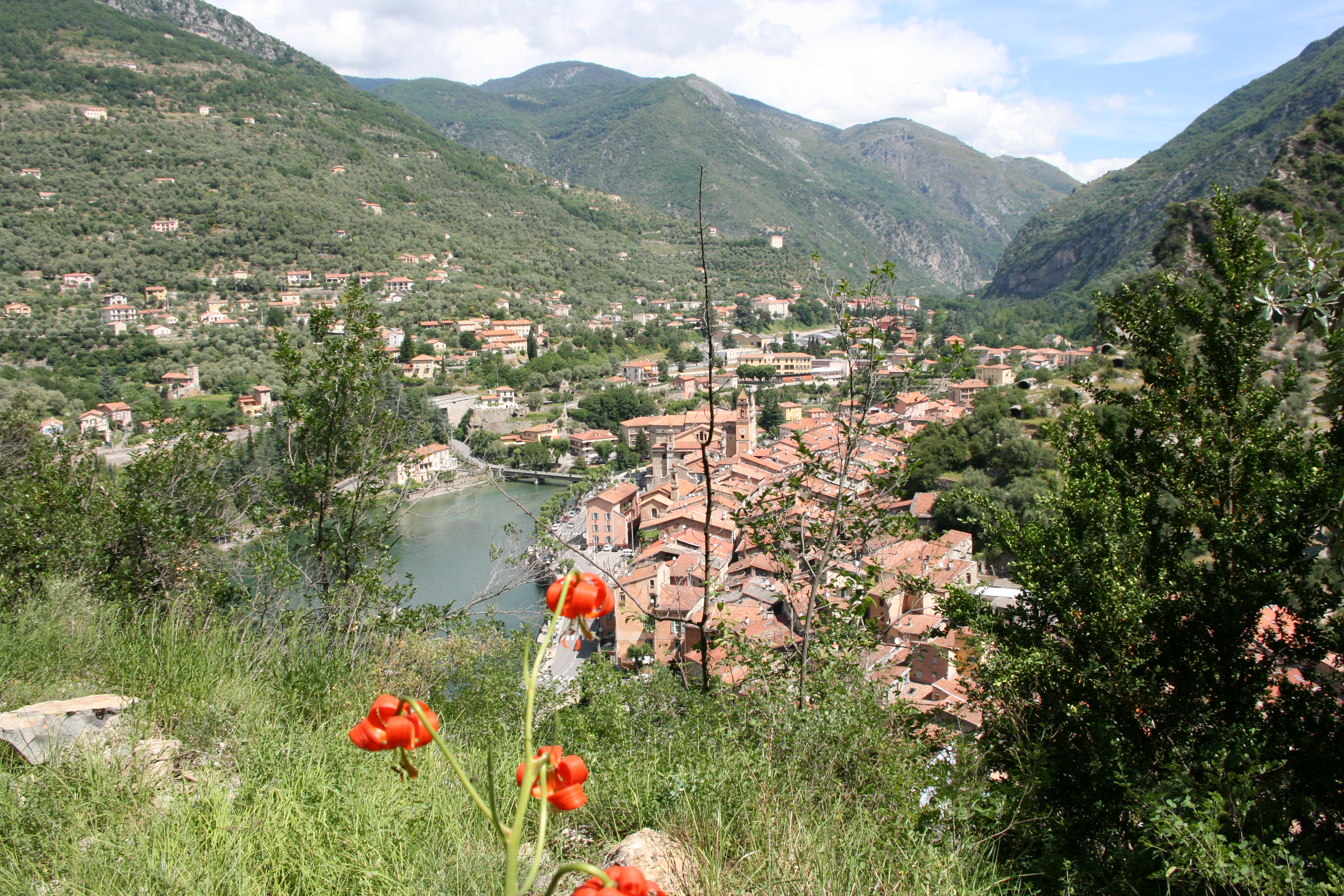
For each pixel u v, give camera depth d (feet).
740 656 23.79
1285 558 22.21
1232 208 26.18
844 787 15.56
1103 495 24.56
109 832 9.93
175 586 33.04
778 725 18.03
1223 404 25.62
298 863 9.73
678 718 22.66
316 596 31.19
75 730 13.75
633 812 13.74
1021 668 22.21
